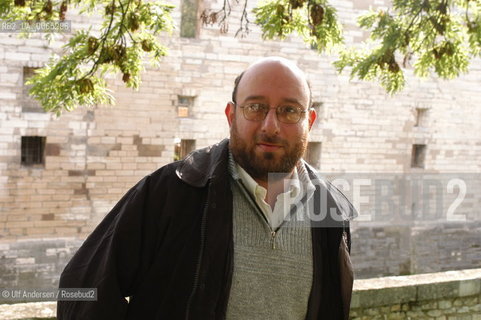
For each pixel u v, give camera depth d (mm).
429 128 14953
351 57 7547
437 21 6465
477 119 15539
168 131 11977
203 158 1805
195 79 12180
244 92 1725
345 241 1877
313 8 5555
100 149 11359
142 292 1679
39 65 10688
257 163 1698
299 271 1759
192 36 12484
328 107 13633
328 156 13773
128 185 11672
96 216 11422
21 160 11227
